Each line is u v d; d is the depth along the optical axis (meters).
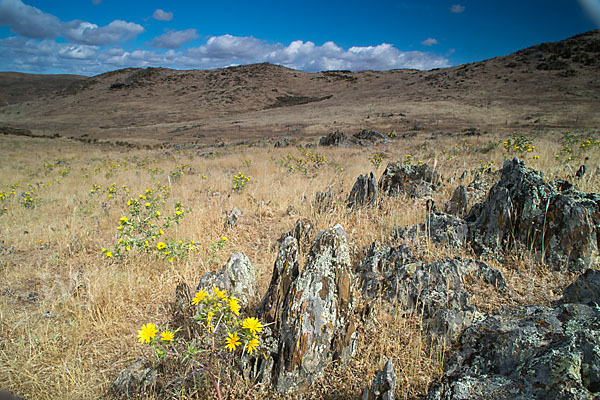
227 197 8.64
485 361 2.38
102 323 3.40
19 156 25.58
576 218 3.53
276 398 2.43
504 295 3.21
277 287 2.76
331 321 2.62
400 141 22.50
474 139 18.72
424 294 3.19
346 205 6.56
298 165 12.16
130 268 4.65
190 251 4.91
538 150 11.14
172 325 3.31
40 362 2.91
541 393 1.90
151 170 13.73
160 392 2.54
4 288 4.36
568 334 2.20
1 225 7.23
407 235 4.47
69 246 5.62
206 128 52.50
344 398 2.35
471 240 4.19
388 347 2.73
